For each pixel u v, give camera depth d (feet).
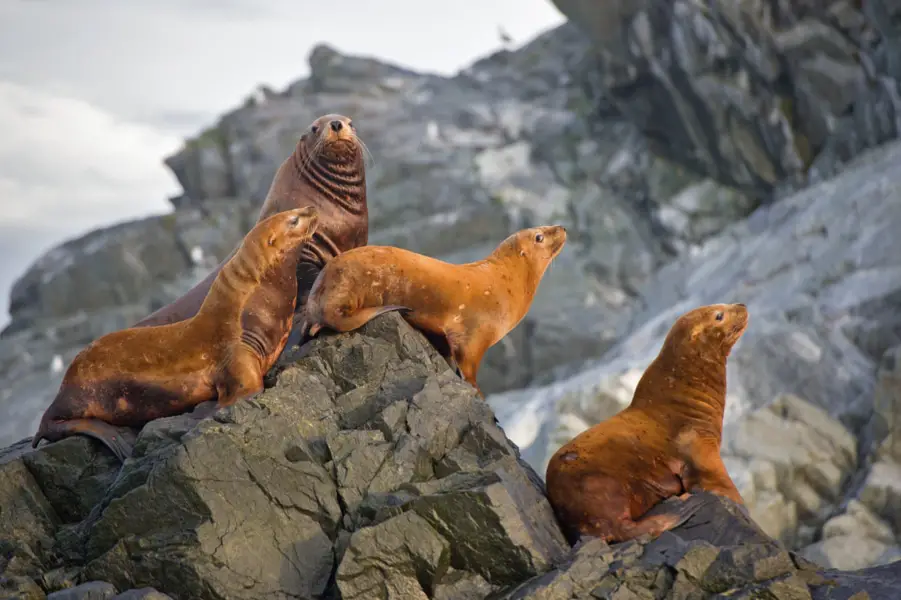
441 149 449.89
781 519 221.66
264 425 71.82
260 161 458.50
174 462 68.08
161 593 64.59
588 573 64.39
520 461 79.82
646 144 413.18
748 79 355.15
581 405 260.83
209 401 78.23
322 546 69.36
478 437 75.46
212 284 81.46
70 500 77.15
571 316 375.86
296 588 67.21
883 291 258.57
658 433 76.02
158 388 77.46
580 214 411.54
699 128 379.35
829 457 229.25
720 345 77.61
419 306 82.79
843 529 211.61
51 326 412.57
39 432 78.89
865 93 330.75
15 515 75.61
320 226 89.25
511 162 441.27
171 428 74.74
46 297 418.10
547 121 456.86
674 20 352.69
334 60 521.24
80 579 68.74
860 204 294.46
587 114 449.89
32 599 67.21
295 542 68.95
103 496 75.56
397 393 79.00
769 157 369.71
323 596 67.26
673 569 64.54
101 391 77.97
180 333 78.69
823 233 301.02
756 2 333.21
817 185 338.95
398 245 405.39
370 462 72.84
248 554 67.21
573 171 430.61
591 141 438.81
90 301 421.18
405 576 65.46
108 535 69.15
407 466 72.95
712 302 308.40
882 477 216.33
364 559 65.31
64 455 77.46
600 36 379.55
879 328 251.39
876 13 308.40
